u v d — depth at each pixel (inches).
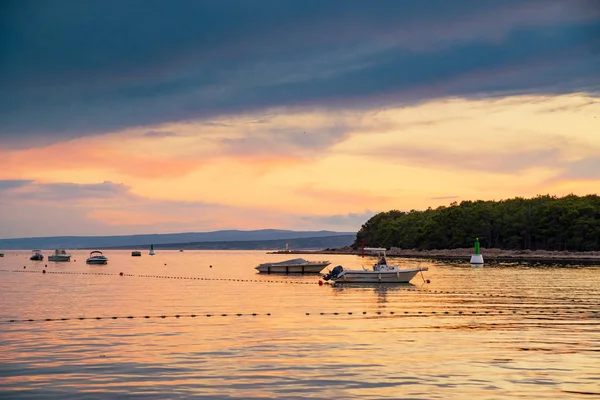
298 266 5241.1
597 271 5049.2
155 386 1108.5
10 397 1049.5
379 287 3432.6
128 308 2370.8
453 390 1078.4
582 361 1302.9
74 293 3179.1
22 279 4534.9
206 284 3890.3
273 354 1380.4
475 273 4817.9
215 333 1696.6
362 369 1229.1
